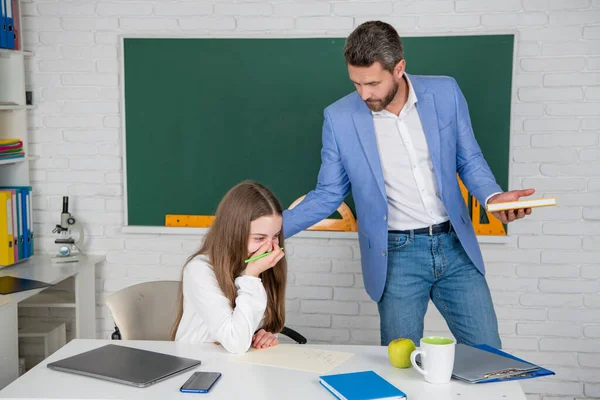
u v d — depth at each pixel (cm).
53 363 185
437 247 260
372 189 261
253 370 185
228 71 365
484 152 355
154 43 367
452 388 173
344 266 370
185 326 221
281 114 365
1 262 345
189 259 225
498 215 235
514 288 362
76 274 346
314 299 373
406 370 186
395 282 264
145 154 374
